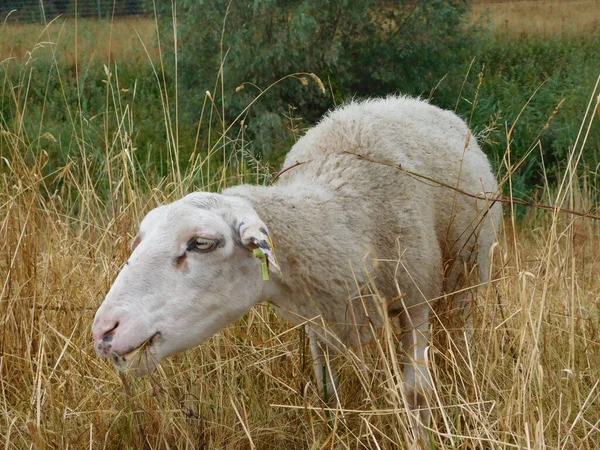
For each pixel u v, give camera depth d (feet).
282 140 32.19
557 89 39.42
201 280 9.11
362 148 11.40
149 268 8.91
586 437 9.56
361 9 34.83
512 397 9.36
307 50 33.06
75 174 24.29
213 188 18.15
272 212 10.00
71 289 12.87
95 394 11.35
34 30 43.42
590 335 12.51
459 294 12.67
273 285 10.03
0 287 12.32
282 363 12.82
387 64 36.32
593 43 51.49
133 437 10.86
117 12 49.62
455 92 38.01
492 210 13.28
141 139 35.35
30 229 12.92
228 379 12.21
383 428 10.80
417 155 11.90
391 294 11.13
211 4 32.71
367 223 10.80
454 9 36.94
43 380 11.36
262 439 11.55
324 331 10.86
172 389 11.91
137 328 8.70
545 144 34.32
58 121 35.88
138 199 13.87
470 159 13.11
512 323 12.57
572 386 10.74
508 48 52.08
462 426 11.12
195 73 35.73
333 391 12.07
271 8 32.68
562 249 15.90
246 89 34.14
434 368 10.48
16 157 13.82
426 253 11.19
